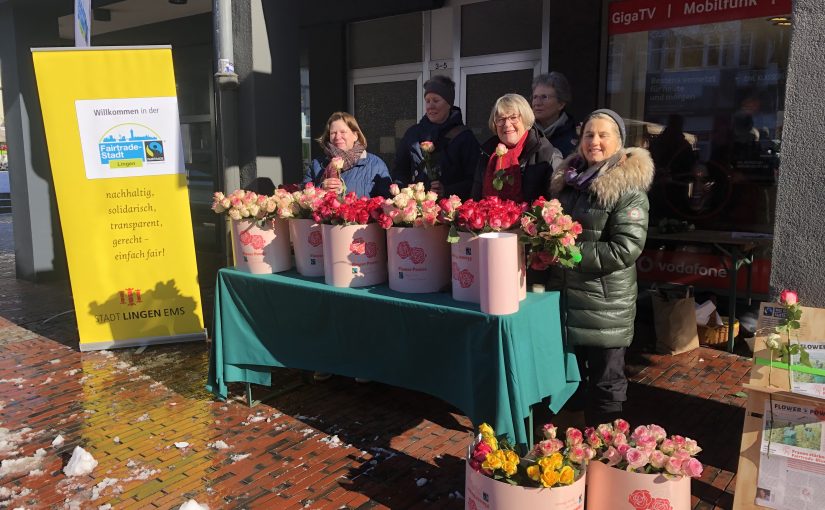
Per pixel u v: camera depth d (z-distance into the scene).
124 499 3.01
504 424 2.64
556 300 3.00
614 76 5.73
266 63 5.31
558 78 3.81
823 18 2.49
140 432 3.71
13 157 7.82
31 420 3.90
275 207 3.68
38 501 3.01
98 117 4.94
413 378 3.07
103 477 3.21
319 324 3.44
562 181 3.10
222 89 5.24
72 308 6.62
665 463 2.39
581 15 5.70
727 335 4.99
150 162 5.06
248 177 5.43
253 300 3.75
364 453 3.41
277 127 5.46
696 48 5.33
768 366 2.47
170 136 5.05
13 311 6.53
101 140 4.97
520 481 2.38
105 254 5.12
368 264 3.31
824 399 2.34
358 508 2.91
